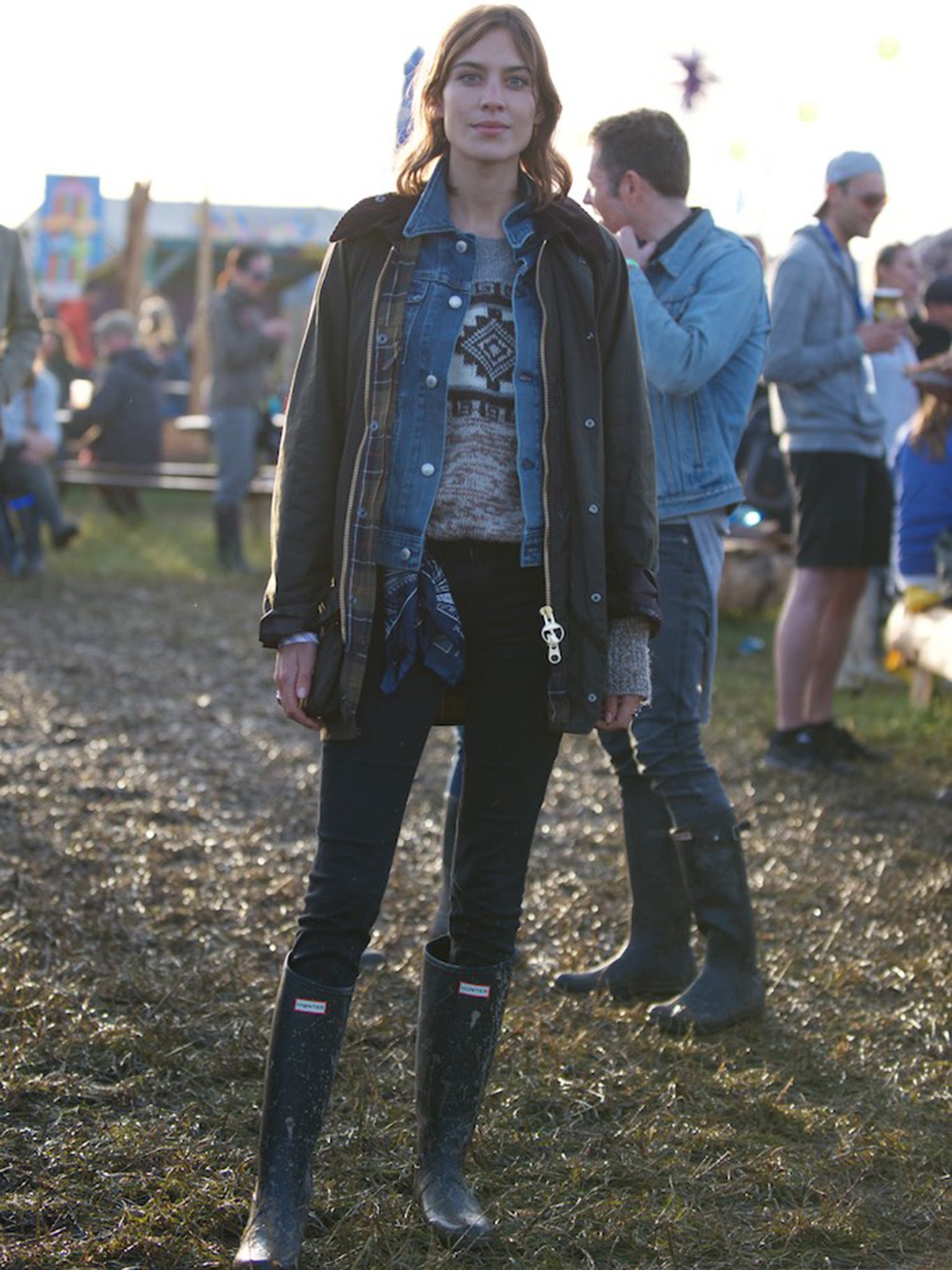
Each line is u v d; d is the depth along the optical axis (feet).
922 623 21.58
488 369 8.00
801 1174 9.24
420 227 8.01
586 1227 8.51
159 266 74.02
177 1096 9.86
